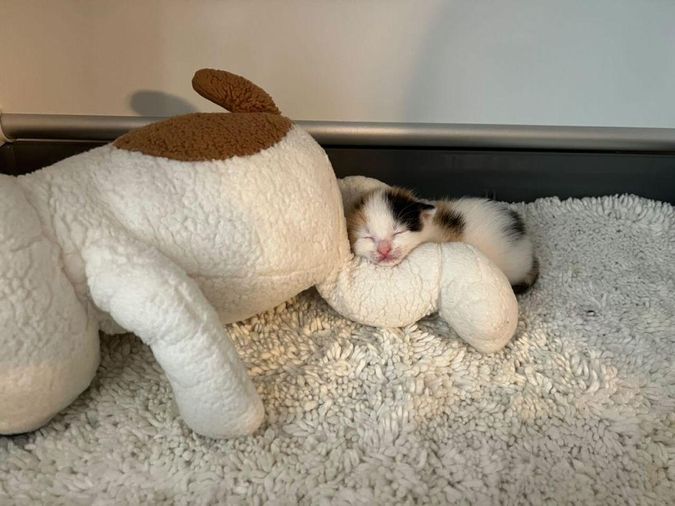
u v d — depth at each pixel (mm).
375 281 336
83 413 292
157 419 292
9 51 416
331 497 269
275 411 300
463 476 282
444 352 335
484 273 326
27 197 247
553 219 471
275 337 345
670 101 460
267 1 407
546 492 279
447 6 416
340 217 323
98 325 276
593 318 378
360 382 320
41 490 264
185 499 265
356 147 461
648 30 431
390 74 441
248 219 269
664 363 343
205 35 418
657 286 408
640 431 307
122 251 247
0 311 227
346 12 415
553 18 424
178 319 243
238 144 277
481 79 447
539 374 330
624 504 278
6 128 431
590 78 450
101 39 416
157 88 436
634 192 488
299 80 441
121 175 263
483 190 484
